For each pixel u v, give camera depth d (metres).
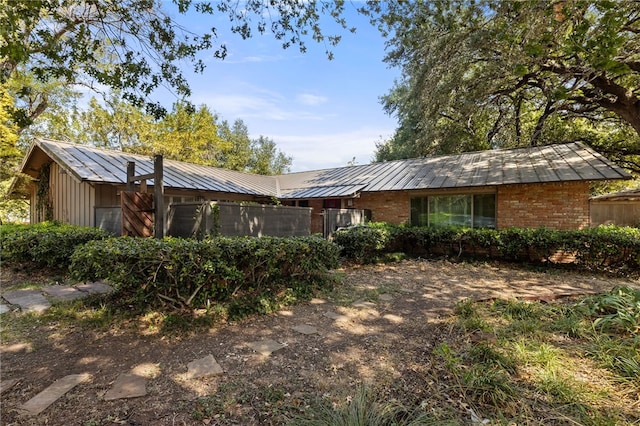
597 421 2.21
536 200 9.69
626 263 7.72
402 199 12.35
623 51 7.75
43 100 15.93
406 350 3.56
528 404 2.43
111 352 3.44
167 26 5.39
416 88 11.07
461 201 11.07
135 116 21.31
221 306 4.70
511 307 4.61
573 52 6.49
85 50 5.02
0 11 3.61
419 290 6.32
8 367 3.10
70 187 10.55
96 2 4.79
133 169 6.50
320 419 2.30
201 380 2.89
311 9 5.89
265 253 5.06
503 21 7.18
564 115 13.98
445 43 9.10
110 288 5.75
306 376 2.99
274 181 17.64
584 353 3.20
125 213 6.00
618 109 10.13
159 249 4.09
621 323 3.63
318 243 6.18
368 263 9.13
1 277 6.80
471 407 2.43
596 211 13.77
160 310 4.51
